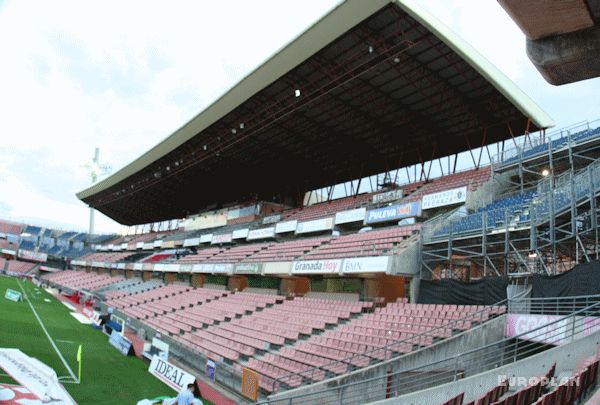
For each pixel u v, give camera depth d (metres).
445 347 16.19
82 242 99.19
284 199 52.88
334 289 29.23
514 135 32.12
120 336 25.94
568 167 23.38
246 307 31.31
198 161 49.75
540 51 4.23
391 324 20.28
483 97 28.86
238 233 46.06
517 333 16.09
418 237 24.47
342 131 36.72
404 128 34.38
